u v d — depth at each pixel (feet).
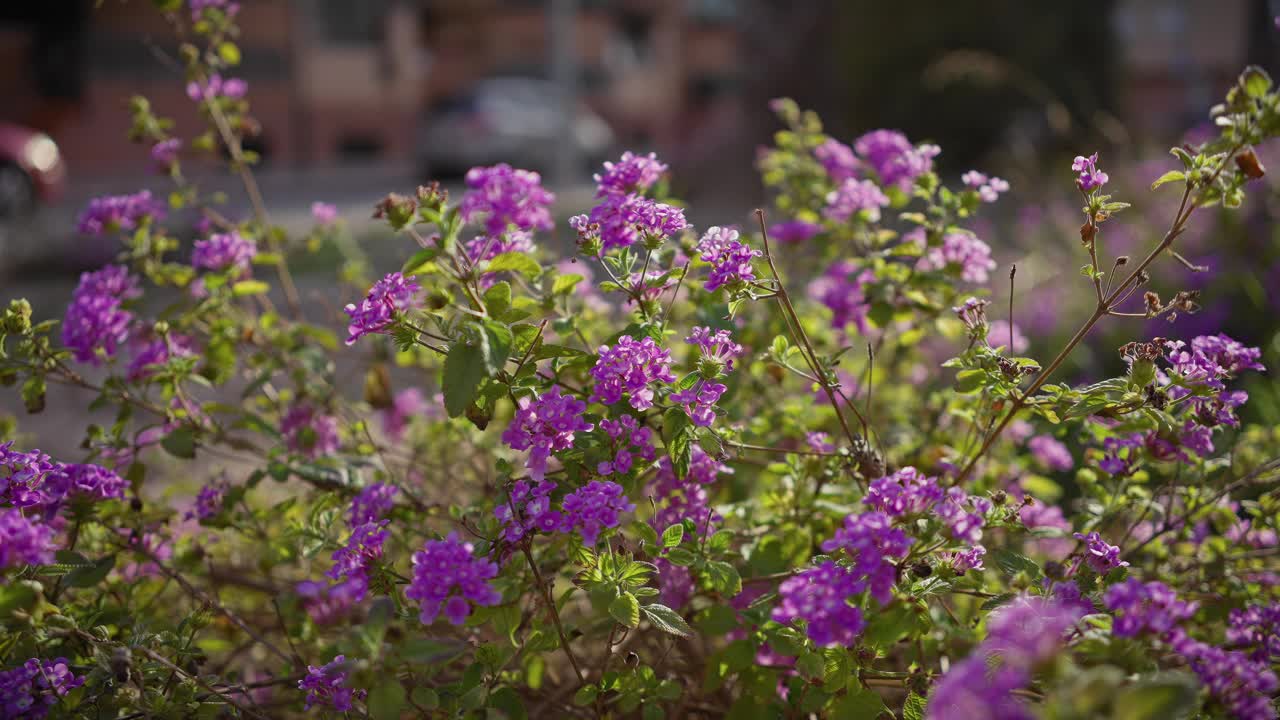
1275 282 3.92
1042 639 1.59
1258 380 3.10
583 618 2.19
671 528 1.93
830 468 2.12
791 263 2.51
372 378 2.53
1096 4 12.41
